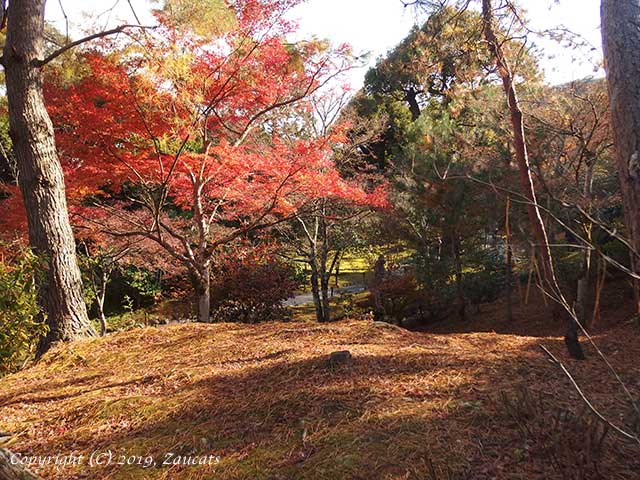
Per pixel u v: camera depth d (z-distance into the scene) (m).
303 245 13.34
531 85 7.89
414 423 2.86
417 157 10.88
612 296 10.30
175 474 2.54
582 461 2.16
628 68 2.65
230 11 6.57
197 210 8.07
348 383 3.47
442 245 12.94
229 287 11.84
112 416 3.28
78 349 5.19
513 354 4.20
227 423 3.04
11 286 4.93
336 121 12.30
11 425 3.30
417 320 13.64
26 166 5.92
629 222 2.58
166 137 6.86
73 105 6.59
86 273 11.46
